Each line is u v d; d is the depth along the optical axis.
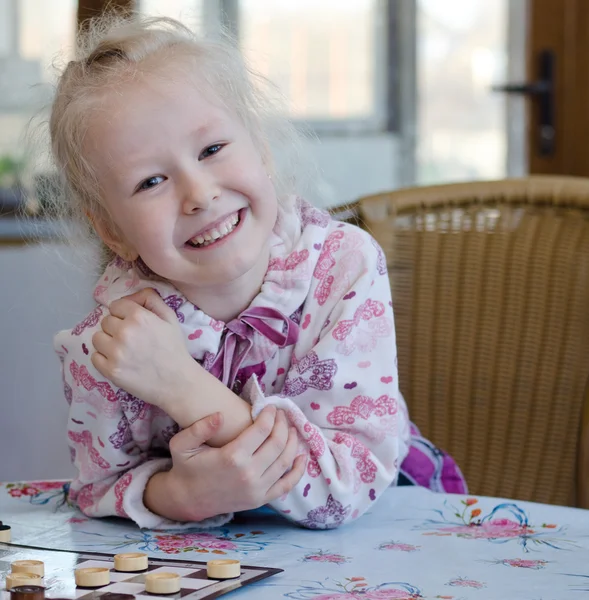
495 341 1.34
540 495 1.32
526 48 2.54
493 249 1.35
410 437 1.22
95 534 0.87
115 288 1.00
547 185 1.34
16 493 1.05
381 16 2.56
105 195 0.92
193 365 0.92
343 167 2.57
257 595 0.64
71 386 0.98
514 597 0.63
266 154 1.04
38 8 2.56
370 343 1.00
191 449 0.88
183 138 0.88
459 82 2.57
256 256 0.92
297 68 2.55
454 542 0.80
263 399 0.90
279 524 0.91
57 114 0.98
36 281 2.58
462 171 2.59
